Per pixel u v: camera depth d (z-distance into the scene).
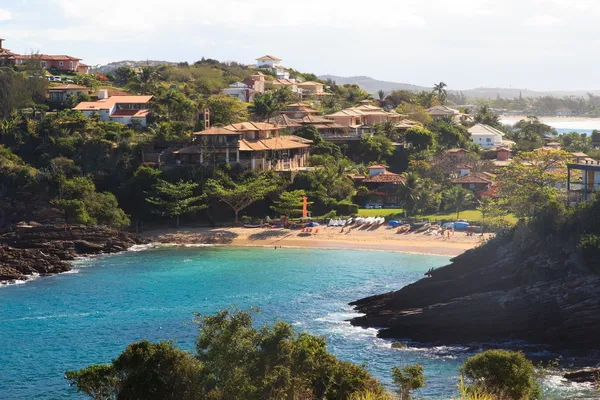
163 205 168.25
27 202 163.62
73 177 173.12
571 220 96.38
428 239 150.00
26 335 94.19
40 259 133.25
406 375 61.09
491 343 89.88
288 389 51.41
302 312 102.69
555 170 156.00
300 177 180.00
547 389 73.56
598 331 86.19
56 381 78.38
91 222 157.25
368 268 129.62
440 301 99.88
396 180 187.50
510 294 92.50
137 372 53.06
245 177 177.75
